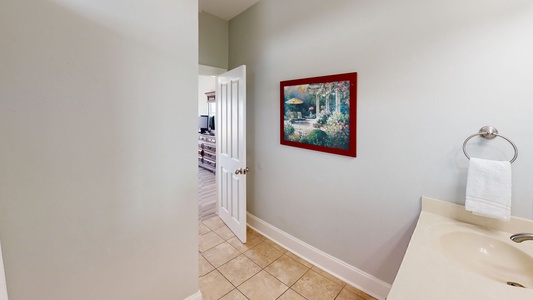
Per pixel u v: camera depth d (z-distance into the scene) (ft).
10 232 3.25
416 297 2.48
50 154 3.45
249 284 6.24
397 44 4.91
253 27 8.43
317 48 6.38
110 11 3.78
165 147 4.66
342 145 6.01
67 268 3.76
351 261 6.19
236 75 8.15
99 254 4.05
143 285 4.63
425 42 4.55
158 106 4.48
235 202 8.67
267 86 8.09
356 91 5.62
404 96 4.90
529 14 3.55
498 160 3.95
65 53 3.44
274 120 7.95
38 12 3.20
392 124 5.12
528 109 3.66
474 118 4.13
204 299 5.73
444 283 2.68
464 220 4.32
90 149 3.79
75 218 3.76
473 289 2.58
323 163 6.56
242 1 8.11
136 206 4.39
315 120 6.56
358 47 5.51
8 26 3.01
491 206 3.76
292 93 7.10
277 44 7.55
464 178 4.31
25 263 3.40
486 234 3.88
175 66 4.62
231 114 8.67
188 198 5.12
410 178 4.97
